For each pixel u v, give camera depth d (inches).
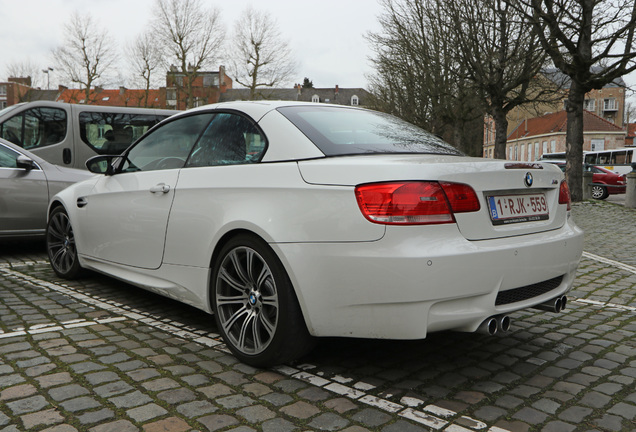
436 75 890.7
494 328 102.1
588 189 791.1
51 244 200.7
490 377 112.0
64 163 336.2
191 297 130.9
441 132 1037.2
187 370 112.1
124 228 154.4
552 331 145.5
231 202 118.0
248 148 122.6
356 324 99.6
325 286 101.0
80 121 343.3
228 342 120.3
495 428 90.0
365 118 137.6
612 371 116.5
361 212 97.3
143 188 146.9
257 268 115.2
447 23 764.6
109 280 197.3
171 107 2129.7
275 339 108.8
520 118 2593.5
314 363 117.9
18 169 241.0
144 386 103.4
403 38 916.0
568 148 628.1
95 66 1856.5
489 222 103.7
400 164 98.9
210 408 95.0
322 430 88.1
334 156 109.2
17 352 120.7
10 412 91.8
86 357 118.3
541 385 108.3
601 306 175.3
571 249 119.6
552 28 564.4
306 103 136.5
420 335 95.5
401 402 99.1
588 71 578.2
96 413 92.0
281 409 95.2
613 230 397.7
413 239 94.7
